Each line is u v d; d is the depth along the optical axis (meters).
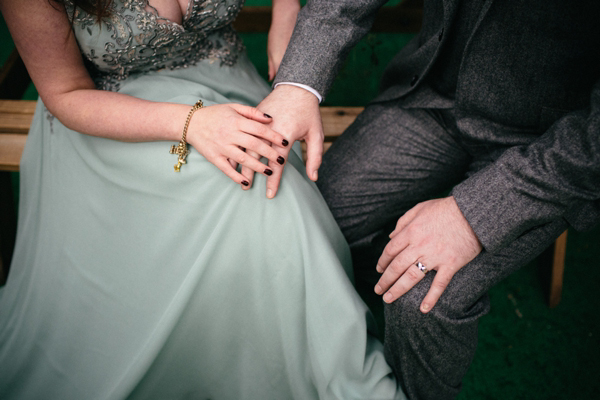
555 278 1.45
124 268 1.06
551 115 1.01
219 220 0.95
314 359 0.97
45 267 1.17
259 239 0.94
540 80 0.98
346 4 1.08
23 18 0.93
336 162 1.34
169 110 0.97
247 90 1.27
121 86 1.14
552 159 0.84
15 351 1.14
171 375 1.06
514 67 0.99
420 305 0.90
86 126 1.02
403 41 2.43
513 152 0.90
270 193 0.93
